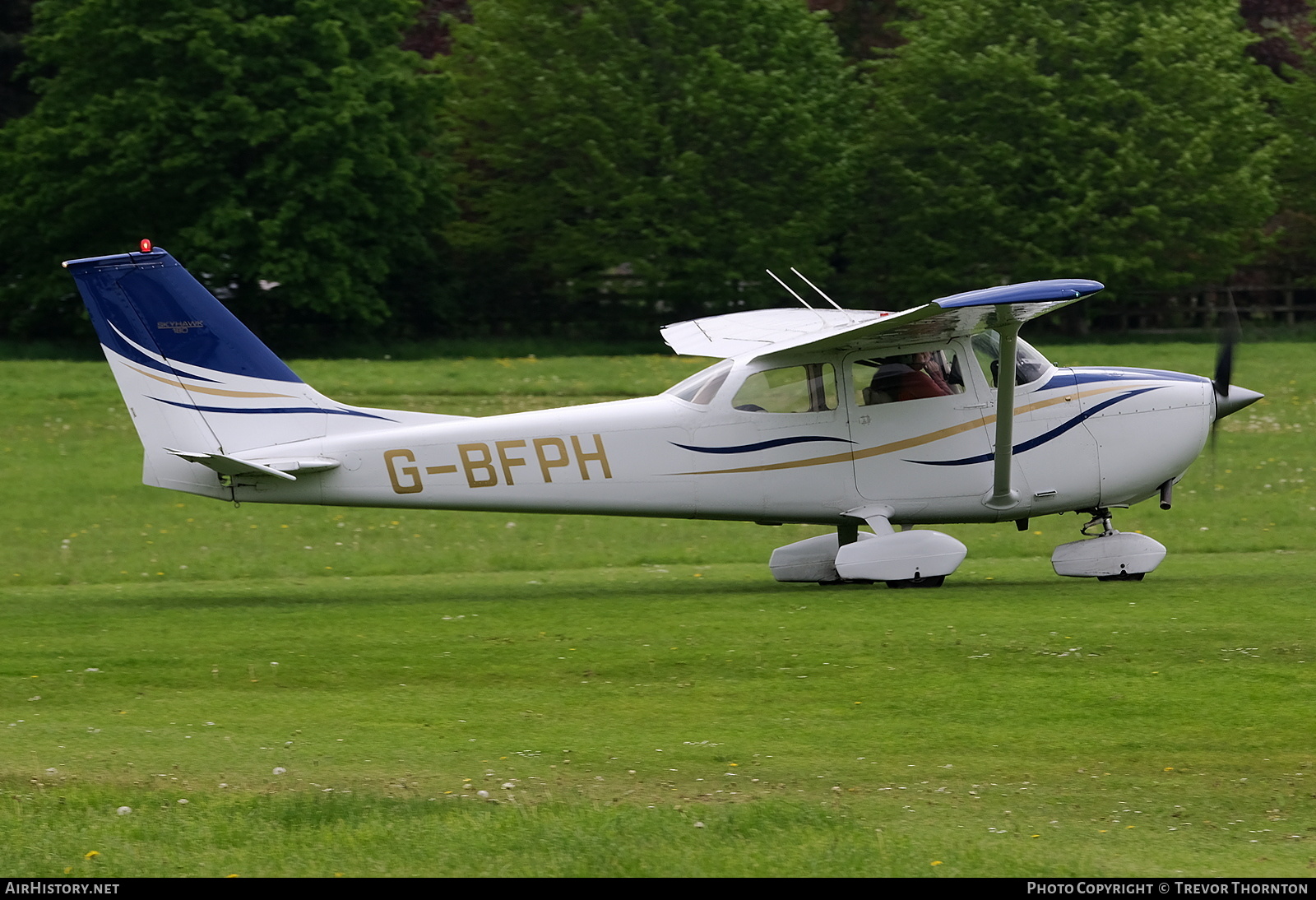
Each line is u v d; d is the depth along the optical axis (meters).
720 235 132.88
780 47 136.38
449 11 167.62
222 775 22.91
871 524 39.97
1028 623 33.59
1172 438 40.59
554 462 39.50
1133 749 23.59
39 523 54.75
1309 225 144.12
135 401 38.91
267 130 117.12
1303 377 89.62
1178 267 133.75
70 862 18.92
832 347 39.28
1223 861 18.66
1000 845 19.28
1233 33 138.25
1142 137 131.38
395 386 84.88
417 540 52.53
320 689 28.69
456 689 28.55
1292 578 40.50
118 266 38.41
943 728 25.03
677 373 93.88
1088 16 134.12
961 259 134.88
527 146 137.12
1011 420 38.41
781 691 27.80
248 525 54.97
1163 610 34.84
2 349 122.75
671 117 133.38
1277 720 24.92
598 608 37.47
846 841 19.36
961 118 135.00
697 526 55.97
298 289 122.94
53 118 125.25
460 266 146.50
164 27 119.56
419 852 19.09
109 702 27.81
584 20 134.12
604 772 22.94
